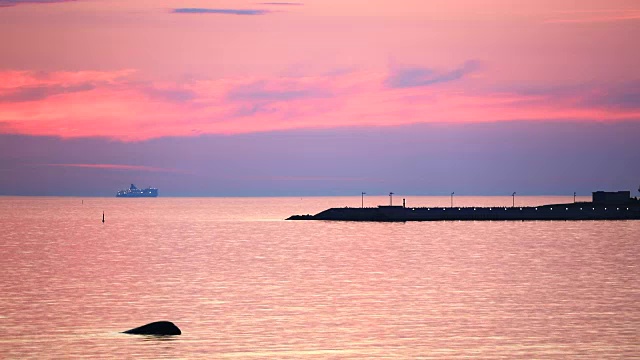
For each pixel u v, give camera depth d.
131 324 103.56
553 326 102.50
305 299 124.31
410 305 118.19
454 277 154.38
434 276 156.12
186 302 121.44
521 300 123.19
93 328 100.94
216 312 112.31
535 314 110.69
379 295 128.62
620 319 107.06
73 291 134.38
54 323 104.25
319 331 99.12
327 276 156.75
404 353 88.69
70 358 86.19
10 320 106.44
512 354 88.31
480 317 108.38
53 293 131.88
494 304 119.19
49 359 85.88
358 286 140.38
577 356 87.69
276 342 93.25
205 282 147.12
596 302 121.25
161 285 142.62
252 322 104.62
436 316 109.06
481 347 91.31
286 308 115.50
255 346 91.38
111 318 107.88
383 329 100.38
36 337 95.88
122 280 150.50
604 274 159.50
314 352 89.00
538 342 93.56
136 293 131.75
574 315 110.00
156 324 98.19
